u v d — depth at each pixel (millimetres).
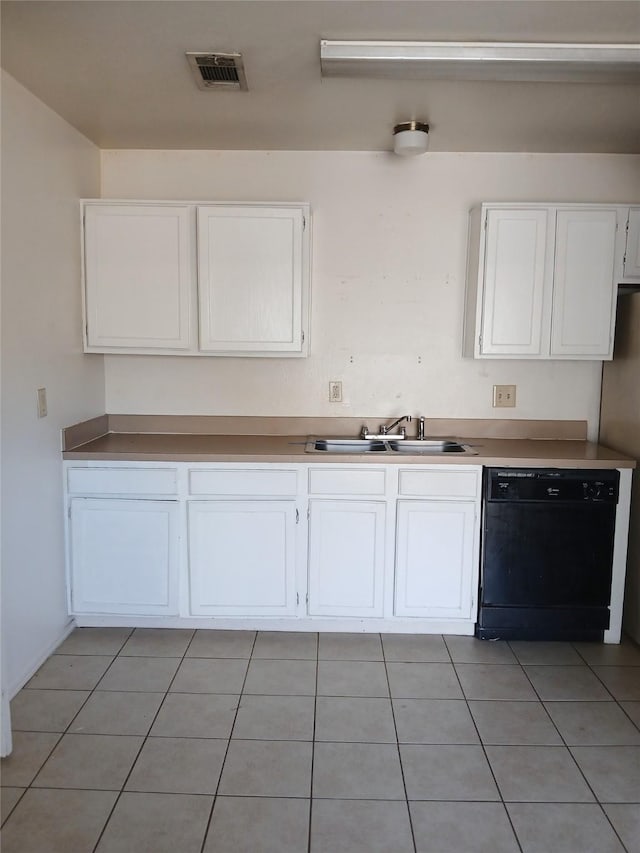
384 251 3389
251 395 3469
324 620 3070
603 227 3080
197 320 3162
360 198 3355
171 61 2311
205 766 2119
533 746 2250
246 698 2518
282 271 3107
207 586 2990
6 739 2148
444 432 3449
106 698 2500
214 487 2934
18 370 2521
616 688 2633
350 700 2516
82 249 3105
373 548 2961
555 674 2736
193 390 3465
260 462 2920
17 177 2494
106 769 2098
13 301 2475
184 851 1775
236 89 2543
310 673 2711
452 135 3053
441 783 2057
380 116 2809
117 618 3086
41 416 2725
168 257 3107
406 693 2572
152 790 2006
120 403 3473
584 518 2918
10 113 2434
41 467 2729
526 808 1953
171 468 2928
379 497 2932
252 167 3346
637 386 3033
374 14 1965
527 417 3447
